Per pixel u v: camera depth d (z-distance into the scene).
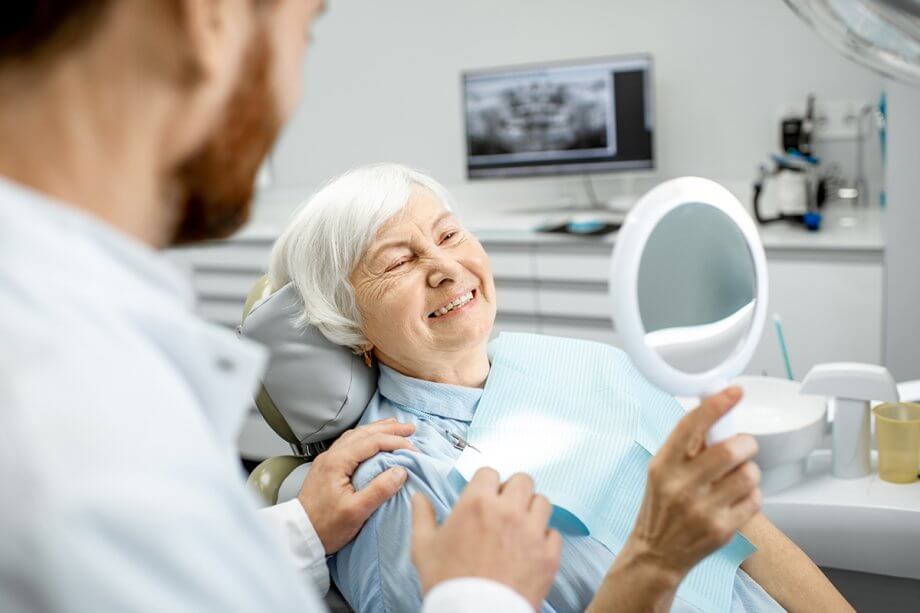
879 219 3.11
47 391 0.38
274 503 1.39
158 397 0.42
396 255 1.32
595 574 1.18
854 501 1.37
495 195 3.98
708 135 3.59
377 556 1.21
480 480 0.72
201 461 0.41
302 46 0.51
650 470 0.76
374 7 3.99
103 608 0.36
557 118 3.52
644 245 0.76
